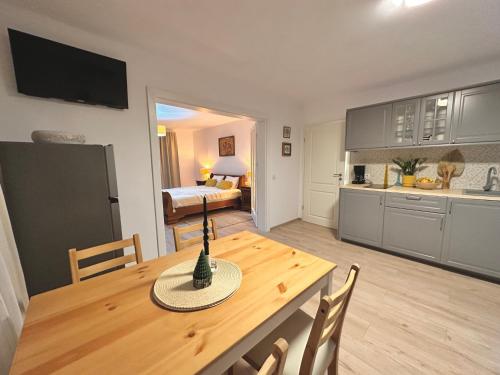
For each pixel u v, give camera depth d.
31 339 0.69
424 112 2.60
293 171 4.32
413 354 1.40
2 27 1.54
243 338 0.70
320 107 4.01
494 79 2.42
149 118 2.27
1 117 1.58
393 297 1.97
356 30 1.84
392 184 3.30
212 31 1.88
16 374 0.58
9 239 1.19
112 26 1.81
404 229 2.70
